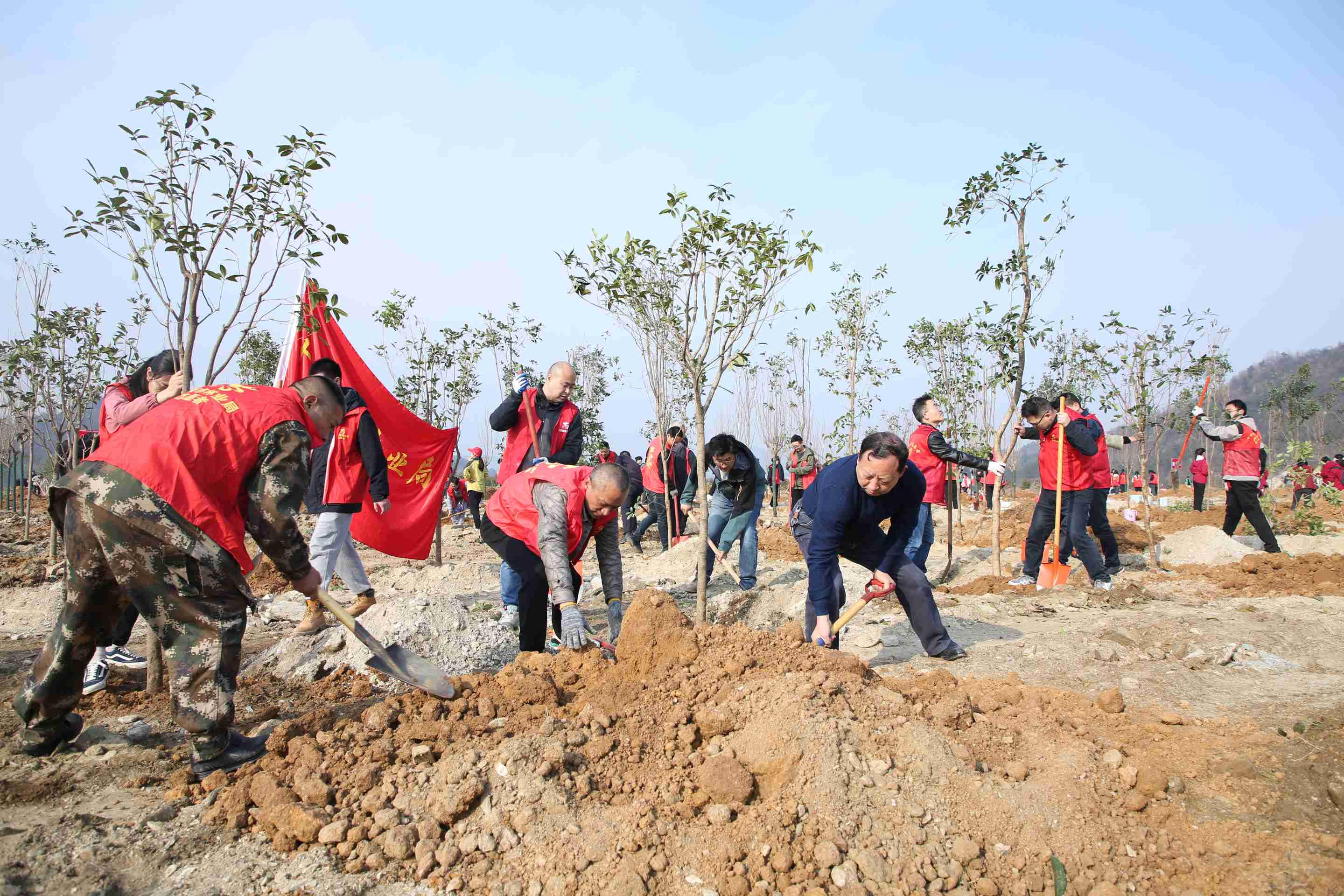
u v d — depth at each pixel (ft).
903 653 18.54
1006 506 56.39
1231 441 30.48
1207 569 27.81
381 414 23.16
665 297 19.90
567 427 21.62
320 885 8.68
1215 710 13.25
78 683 10.87
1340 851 8.61
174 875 8.76
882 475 13.14
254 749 10.94
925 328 52.11
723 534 27.07
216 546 10.23
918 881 8.80
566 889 8.60
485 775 10.19
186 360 14.01
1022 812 9.78
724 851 9.12
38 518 45.91
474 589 29.22
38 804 9.93
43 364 35.27
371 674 15.39
